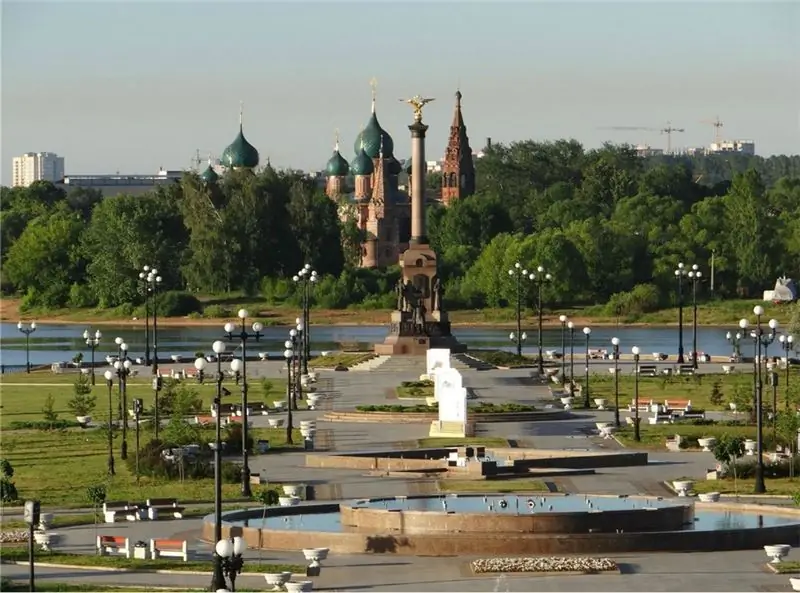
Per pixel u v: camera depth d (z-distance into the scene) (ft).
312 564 567.18
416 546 590.14
